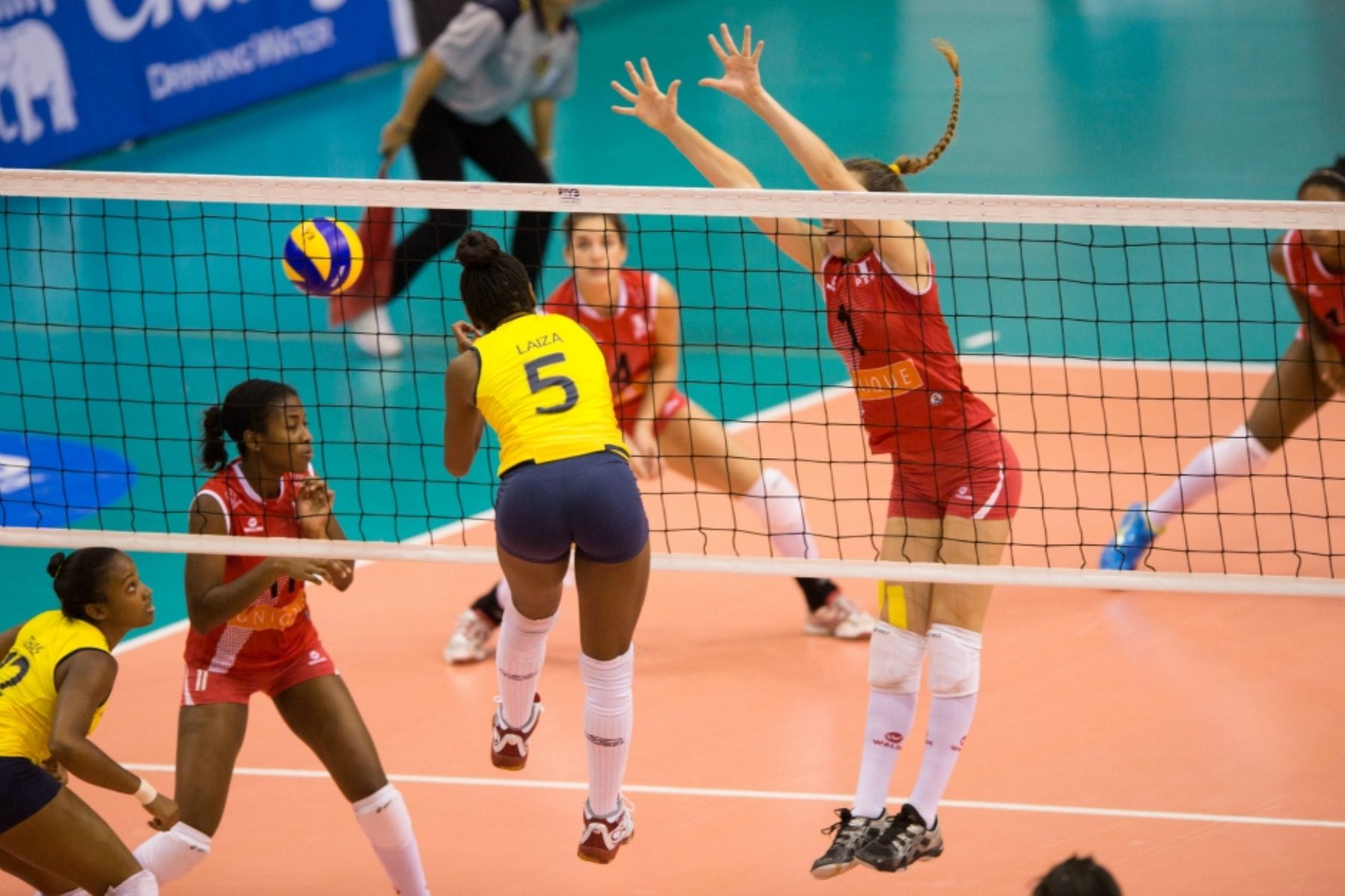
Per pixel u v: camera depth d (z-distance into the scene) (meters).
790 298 44.41
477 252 17.28
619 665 17.30
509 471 16.61
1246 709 24.39
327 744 18.83
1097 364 39.44
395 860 19.08
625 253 26.23
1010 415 36.44
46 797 17.17
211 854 21.58
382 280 40.50
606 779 17.62
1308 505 31.36
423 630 28.55
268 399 18.34
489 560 18.98
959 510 19.30
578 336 17.30
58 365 41.41
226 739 18.64
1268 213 17.38
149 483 34.72
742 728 24.61
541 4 39.00
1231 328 41.56
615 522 16.34
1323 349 26.83
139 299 45.94
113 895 17.55
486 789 23.14
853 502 32.50
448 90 38.84
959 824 21.66
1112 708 24.70
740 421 36.28
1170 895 19.62
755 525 31.80
